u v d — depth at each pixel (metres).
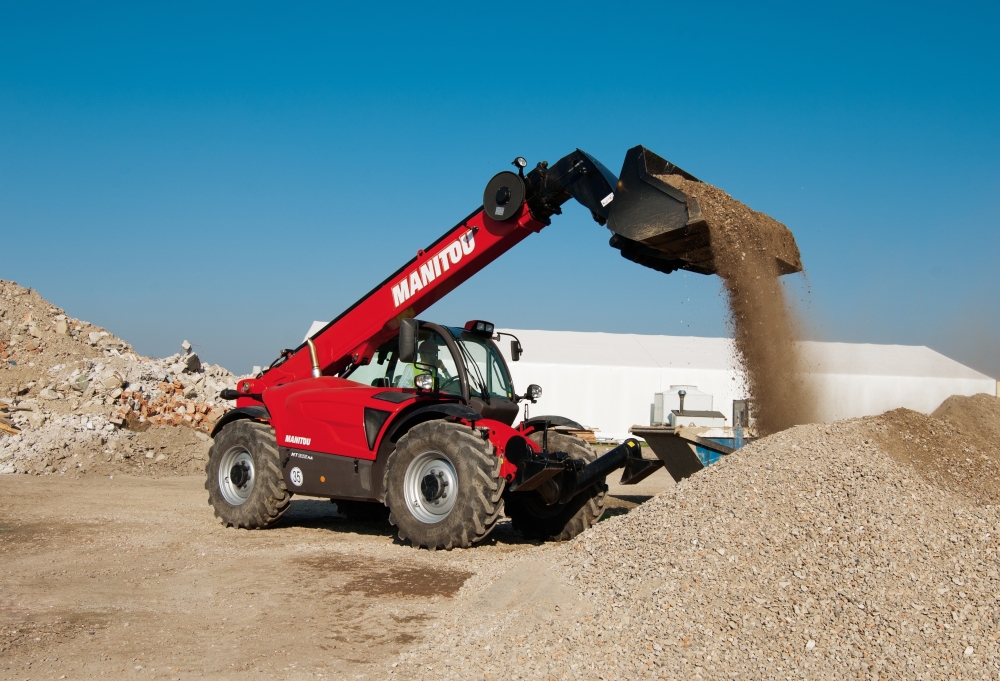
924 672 3.49
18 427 13.94
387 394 7.37
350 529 8.12
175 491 11.13
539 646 3.96
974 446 5.58
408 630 4.48
